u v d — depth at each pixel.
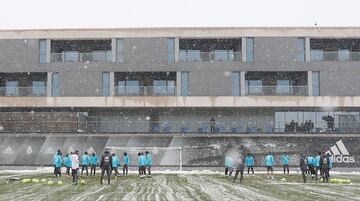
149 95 55.53
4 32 57.22
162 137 51.38
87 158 37.75
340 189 24.58
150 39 56.47
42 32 56.91
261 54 55.94
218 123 56.84
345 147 50.94
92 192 22.56
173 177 36.34
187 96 55.44
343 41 58.47
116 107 55.97
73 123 52.59
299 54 56.25
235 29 56.06
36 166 50.62
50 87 56.25
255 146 50.91
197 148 50.75
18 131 52.47
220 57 56.31
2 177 34.91
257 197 19.97
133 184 28.30
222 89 55.59
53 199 19.22
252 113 56.97
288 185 27.73
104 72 56.44
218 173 42.97
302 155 31.30
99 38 56.53
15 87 56.16
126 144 51.16
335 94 55.38
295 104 54.91
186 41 58.38
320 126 56.31
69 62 56.59
